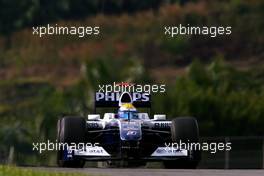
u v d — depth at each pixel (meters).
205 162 114.50
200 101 152.25
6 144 169.25
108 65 169.88
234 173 44.34
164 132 50.28
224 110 153.00
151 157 48.31
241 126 153.00
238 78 193.00
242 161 127.69
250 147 141.25
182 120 48.97
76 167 49.06
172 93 153.00
